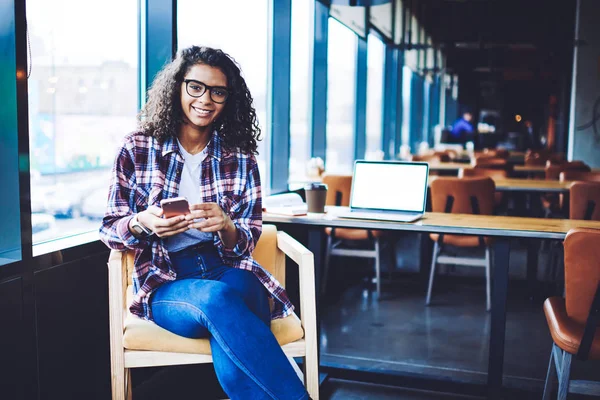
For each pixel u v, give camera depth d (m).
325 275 4.57
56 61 2.19
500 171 5.88
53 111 2.19
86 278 2.23
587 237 1.84
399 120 10.39
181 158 2.02
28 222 1.89
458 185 4.23
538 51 14.20
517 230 2.41
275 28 4.69
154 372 2.87
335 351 3.28
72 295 2.14
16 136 1.81
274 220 2.73
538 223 2.66
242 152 2.12
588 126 10.32
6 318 1.80
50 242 2.20
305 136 6.06
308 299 2.02
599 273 1.86
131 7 2.77
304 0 5.36
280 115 4.79
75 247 2.16
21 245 1.86
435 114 16.58
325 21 5.97
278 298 2.05
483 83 22.91
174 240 1.96
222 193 2.05
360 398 2.65
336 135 6.90
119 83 2.68
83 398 2.25
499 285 2.50
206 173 2.05
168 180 1.99
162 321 1.89
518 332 3.66
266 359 1.70
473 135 19.97
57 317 2.06
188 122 2.04
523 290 4.68
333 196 4.46
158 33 2.87
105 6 2.54
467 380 2.69
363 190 3.00
